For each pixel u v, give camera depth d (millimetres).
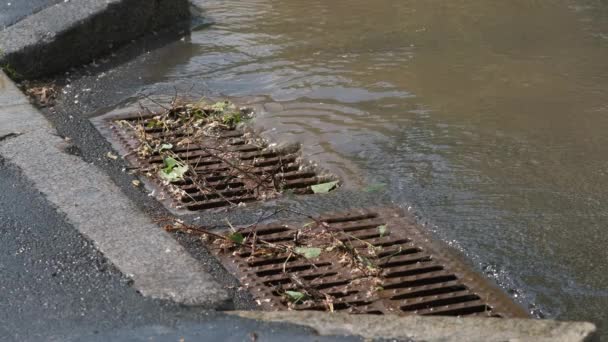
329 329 3666
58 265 4254
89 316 3869
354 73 6820
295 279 4367
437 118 6039
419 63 6973
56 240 4457
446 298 4195
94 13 7289
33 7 7867
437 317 3695
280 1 8578
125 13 7523
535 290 4223
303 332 3660
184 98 6543
